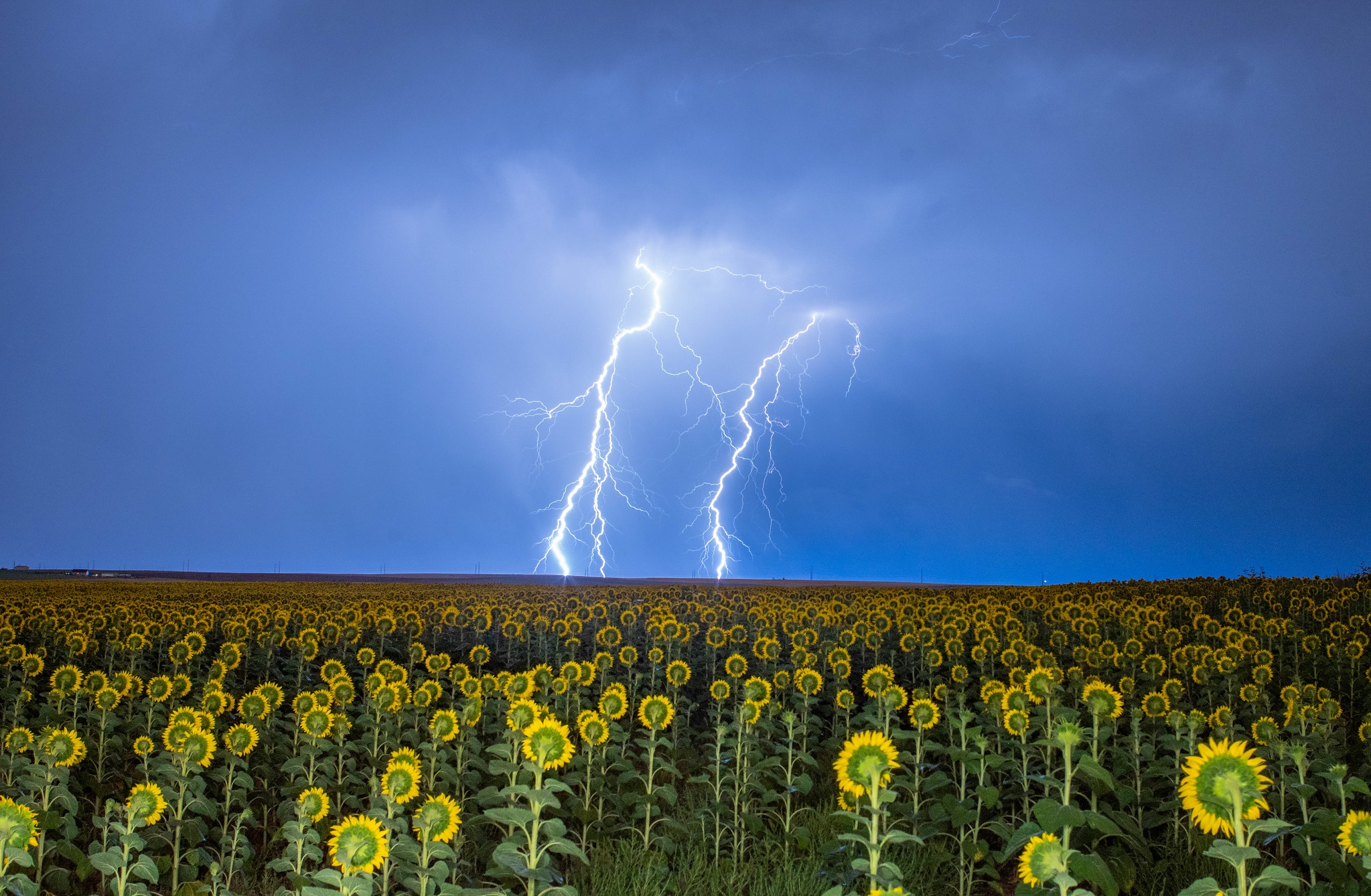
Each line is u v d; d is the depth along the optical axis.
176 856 7.20
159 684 10.49
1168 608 19.83
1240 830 4.18
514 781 6.84
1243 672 12.07
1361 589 21.55
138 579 72.50
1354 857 5.71
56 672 10.66
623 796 8.34
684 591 30.20
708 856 8.13
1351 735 10.50
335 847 5.07
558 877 5.50
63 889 7.05
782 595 26.92
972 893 7.44
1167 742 7.85
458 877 7.07
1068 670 12.45
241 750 8.27
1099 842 7.07
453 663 17.86
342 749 9.01
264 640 17.55
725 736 10.42
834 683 12.62
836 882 6.89
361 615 20.67
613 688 8.51
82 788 9.22
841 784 4.92
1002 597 24.39
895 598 21.69
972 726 10.35
